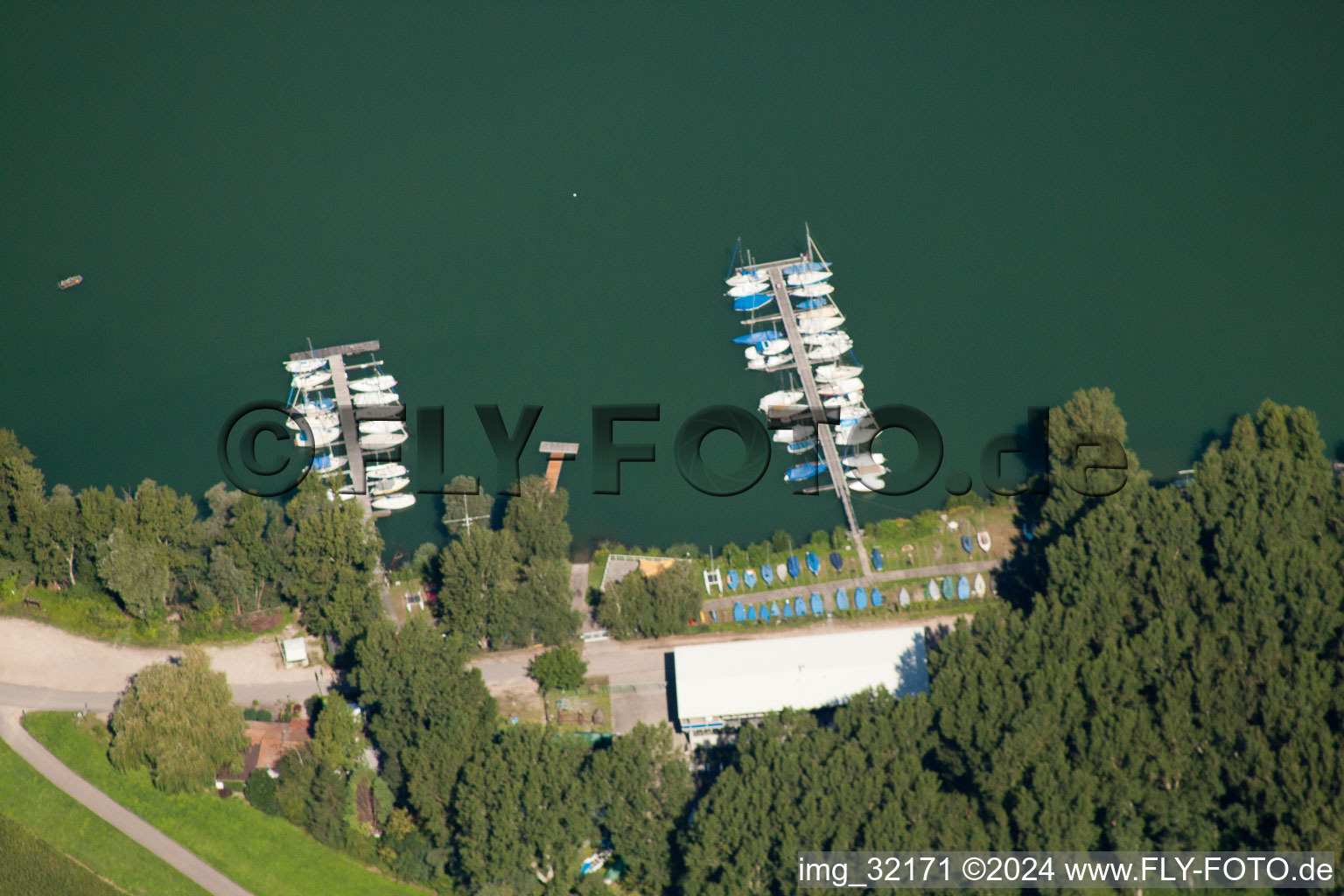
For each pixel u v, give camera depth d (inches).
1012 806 6151.6
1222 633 6530.5
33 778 7239.2
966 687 6441.9
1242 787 6127.0
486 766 6476.4
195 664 7234.3
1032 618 6747.1
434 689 6855.3
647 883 6422.2
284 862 6835.6
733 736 6983.3
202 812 7032.5
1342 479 7219.5
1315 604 6496.1
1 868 6939.0
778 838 6048.2
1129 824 6048.2
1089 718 6358.3
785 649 7135.8
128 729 7165.4
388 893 6673.2
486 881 6387.8
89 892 6825.8
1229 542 6860.2
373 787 6973.4
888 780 6225.4
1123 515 7101.4
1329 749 6018.7
